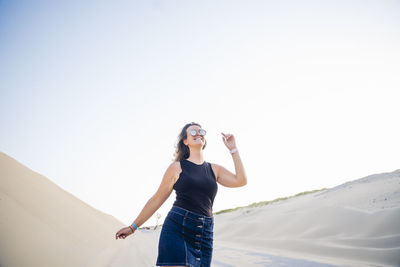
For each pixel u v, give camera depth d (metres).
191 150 2.50
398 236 8.87
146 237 25.86
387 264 7.12
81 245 7.12
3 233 4.29
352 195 17.45
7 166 7.78
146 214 2.23
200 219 2.09
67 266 4.92
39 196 7.86
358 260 7.88
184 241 1.99
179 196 2.18
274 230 15.97
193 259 1.95
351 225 11.65
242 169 2.52
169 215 2.13
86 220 11.15
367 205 13.81
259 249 12.00
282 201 30.20
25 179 8.09
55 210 8.05
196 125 2.60
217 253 10.80
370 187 18.23
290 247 11.44
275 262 8.29
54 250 5.23
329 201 18.36
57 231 6.54
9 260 3.76
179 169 2.26
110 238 12.75
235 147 2.63
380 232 9.88
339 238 10.83
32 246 4.64
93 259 6.47
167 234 2.02
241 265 7.88
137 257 8.62
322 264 7.49
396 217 10.20
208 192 2.23
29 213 5.94
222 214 40.62
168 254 1.93
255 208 32.00
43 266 4.22
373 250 8.38
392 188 15.52
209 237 2.16
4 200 5.44
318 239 11.58
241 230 19.34
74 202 12.80
